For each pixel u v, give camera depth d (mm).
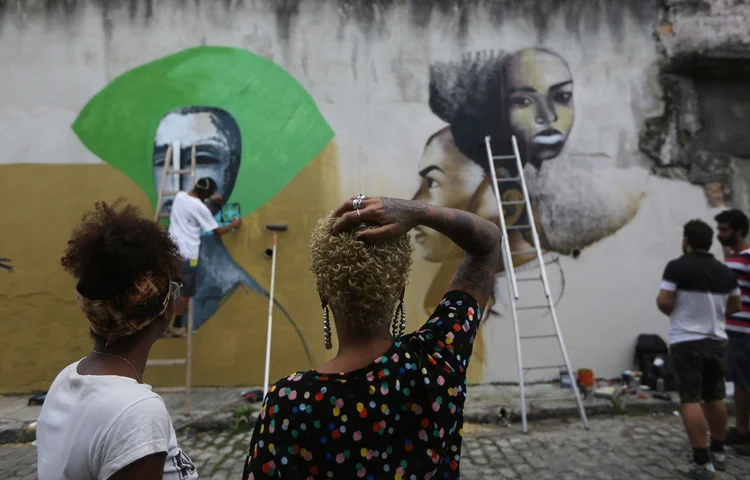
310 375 1067
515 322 4590
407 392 1048
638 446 4020
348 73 5332
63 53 5184
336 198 5293
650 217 5434
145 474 1079
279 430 1023
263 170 5273
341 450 1004
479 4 5402
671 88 5496
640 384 5125
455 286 1291
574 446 4051
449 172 5344
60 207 5137
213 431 4426
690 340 3516
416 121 5348
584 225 5391
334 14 5336
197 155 5234
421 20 5375
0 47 5148
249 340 5191
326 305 1175
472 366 5281
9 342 5062
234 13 5289
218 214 5227
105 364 1229
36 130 5152
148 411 1130
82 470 1098
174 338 5137
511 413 4574
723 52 5254
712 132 5516
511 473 3631
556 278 5352
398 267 1095
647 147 5453
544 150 5406
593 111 5449
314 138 5305
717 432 3604
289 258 5246
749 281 3857
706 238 3549
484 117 5383
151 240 1250
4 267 5078
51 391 1230
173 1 5262
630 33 5477
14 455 4035
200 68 5273
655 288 5395
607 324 5352
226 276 5207
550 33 5441
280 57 5305
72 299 5113
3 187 5113
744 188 5484
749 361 3820
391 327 1215
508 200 5359
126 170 5195
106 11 5211
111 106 5203
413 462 1024
